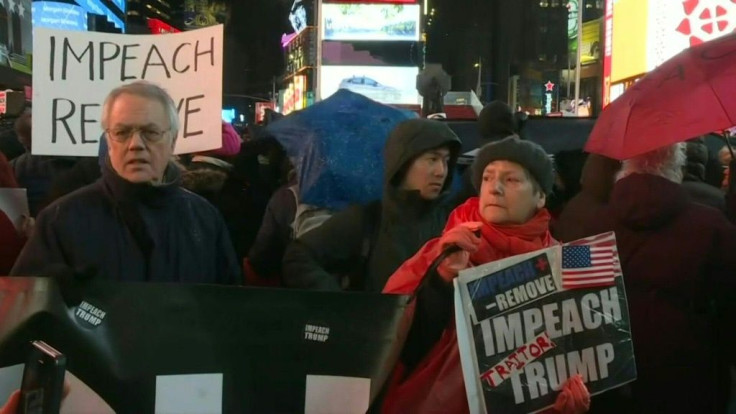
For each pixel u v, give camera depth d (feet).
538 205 8.54
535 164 8.38
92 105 12.35
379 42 67.72
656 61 41.29
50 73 12.26
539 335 7.41
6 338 6.39
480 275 7.36
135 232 8.71
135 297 6.89
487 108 16.19
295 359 7.17
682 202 9.36
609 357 7.49
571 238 10.70
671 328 9.20
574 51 106.83
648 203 9.25
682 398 9.18
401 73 67.97
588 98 93.97
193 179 15.06
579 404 7.30
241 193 16.05
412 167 10.24
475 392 7.29
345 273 10.62
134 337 6.84
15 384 6.40
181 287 7.01
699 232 9.26
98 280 6.81
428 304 7.53
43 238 8.45
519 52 120.67
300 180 13.08
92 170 13.08
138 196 8.72
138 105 8.61
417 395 7.58
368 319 7.26
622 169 10.42
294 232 12.68
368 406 7.13
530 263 7.47
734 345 9.48
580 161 16.90
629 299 9.40
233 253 9.91
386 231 10.41
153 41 12.48
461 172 16.69
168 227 9.02
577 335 7.48
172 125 9.00
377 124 13.35
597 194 10.93
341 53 67.67
